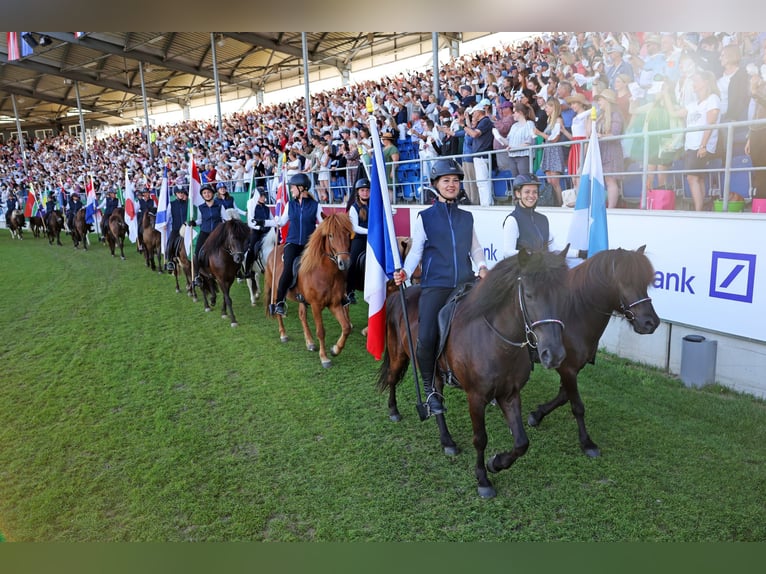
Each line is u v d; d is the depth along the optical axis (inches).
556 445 169.0
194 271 355.9
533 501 142.3
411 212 362.3
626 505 138.6
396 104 563.5
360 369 242.7
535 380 223.0
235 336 301.1
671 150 253.3
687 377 204.8
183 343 291.1
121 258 619.2
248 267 347.9
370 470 159.8
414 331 162.9
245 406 207.8
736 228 189.2
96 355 275.0
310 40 864.3
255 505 145.4
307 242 267.7
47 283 471.2
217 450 175.0
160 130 1316.4
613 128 260.5
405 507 142.3
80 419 201.5
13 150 1582.2
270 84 1171.3
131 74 1177.4
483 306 133.6
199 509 144.3
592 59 353.7
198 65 1074.1
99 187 1027.9
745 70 230.1
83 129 1269.7
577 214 213.5
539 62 447.8
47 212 786.2
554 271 122.4
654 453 161.8
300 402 209.3
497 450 168.7
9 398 224.4
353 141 473.7
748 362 193.3
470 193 351.9
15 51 1066.7
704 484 145.5
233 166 697.0
